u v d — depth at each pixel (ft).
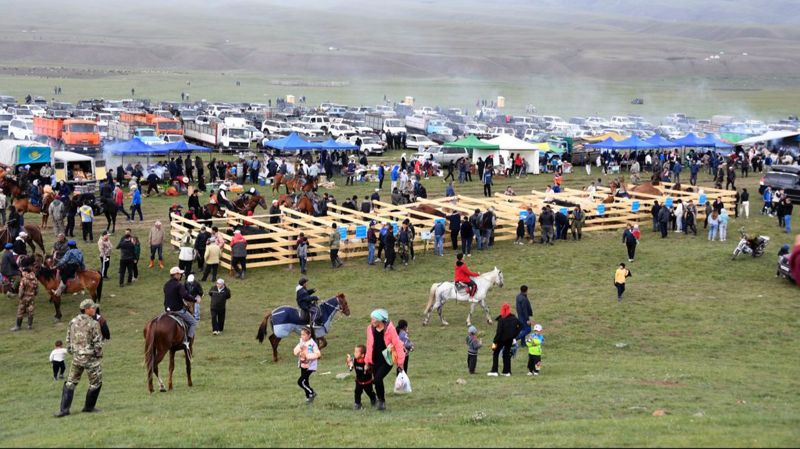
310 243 135.54
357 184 211.82
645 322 102.94
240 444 52.75
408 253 134.51
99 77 648.79
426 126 317.63
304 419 60.18
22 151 180.96
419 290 119.75
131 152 200.95
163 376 80.38
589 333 98.32
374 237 134.31
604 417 58.80
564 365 82.69
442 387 71.51
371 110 396.78
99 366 64.39
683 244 148.77
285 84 647.56
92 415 63.57
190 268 123.65
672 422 54.80
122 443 53.47
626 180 221.66
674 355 89.45
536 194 180.04
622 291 113.09
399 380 67.82
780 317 104.94
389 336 62.69
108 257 123.13
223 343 94.68
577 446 48.26
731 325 101.55
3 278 112.88
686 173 238.89
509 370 77.87
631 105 568.41
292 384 75.61
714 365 83.66
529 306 91.61
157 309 109.81
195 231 139.03
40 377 81.66
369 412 62.69
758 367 83.05
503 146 229.86
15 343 95.20
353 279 126.00
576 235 153.28
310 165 215.10
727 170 200.13
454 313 108.06
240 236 126.11
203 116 319.27
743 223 166.50
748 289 119.44
